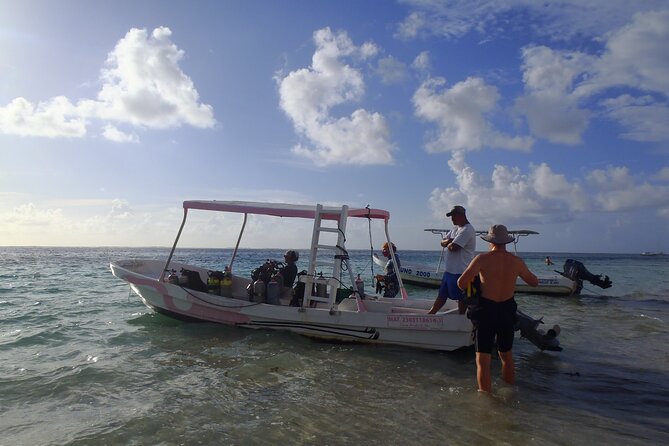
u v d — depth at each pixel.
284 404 5.04
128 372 6.18
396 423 4.55
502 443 4.12
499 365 6.92
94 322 9.70
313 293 8.95
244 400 5.16
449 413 4.84
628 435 4.36
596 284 17.52
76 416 4.69
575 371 6.66
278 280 8.89
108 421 4.56
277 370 6.32
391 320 7.62
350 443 4.11
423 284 19.11
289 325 8.24
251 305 8.48
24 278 20.95
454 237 7.75
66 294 14.74
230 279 9.55
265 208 8.46
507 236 5.77
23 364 6.55
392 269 11.71
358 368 6.52
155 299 9.32
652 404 5.25
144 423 4.50
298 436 4.23
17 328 9.17
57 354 7.13
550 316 12.24
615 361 7.26
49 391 5.44
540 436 4.30
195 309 8.99
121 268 9.72
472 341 7.32
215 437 4.20
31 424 4.50
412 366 6.69
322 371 6.33
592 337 9.20
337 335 7.90
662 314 12.80
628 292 20.03
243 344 7.74
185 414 4.73
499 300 5.66
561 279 17.70
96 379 5.88
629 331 9.88
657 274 35.47
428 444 4.09
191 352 7.23
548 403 5.23
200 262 34.81
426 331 7.50
